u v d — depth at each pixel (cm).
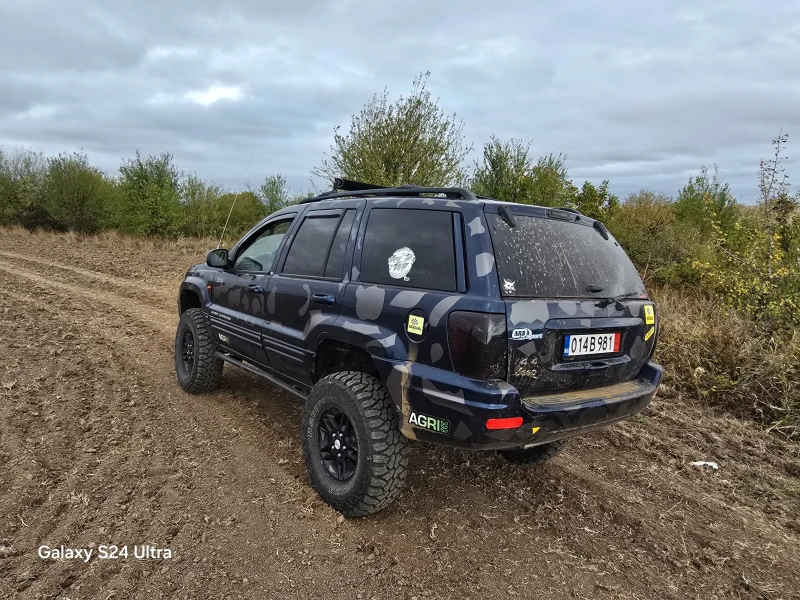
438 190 314
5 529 284
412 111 1023
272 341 390
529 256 281
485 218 278
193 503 320
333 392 312
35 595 238
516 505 338
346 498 304
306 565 270
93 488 331
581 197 1184
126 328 750
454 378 260
